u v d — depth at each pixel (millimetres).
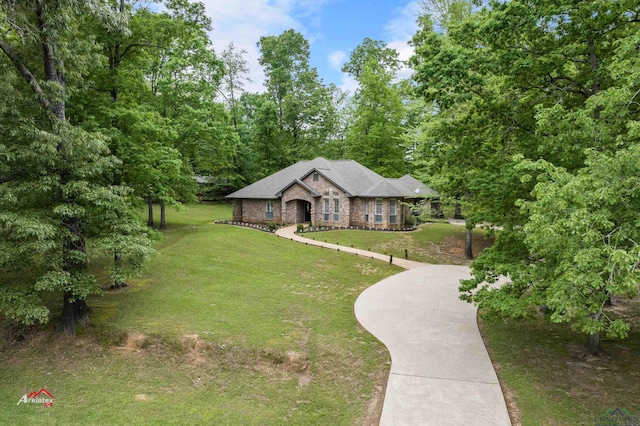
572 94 10789
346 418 7922
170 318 12266
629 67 6500
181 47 20250
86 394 8977
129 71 16281
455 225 33438
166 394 9016
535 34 10383
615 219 6152
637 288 5660
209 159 30859
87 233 12047
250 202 36688
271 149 47875
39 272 11898
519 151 10969
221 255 21234
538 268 8406
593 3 8852
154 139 18062
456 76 10812
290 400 8688
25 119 9781
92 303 13477
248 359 10172
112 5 15141
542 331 11625
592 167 6379
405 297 15023
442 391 8195
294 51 51844
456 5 20969
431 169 21859
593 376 8766
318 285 16875
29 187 9922
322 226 32812
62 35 11180
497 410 7488
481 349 10328
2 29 9883
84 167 10688
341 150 55500
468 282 11102
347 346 10594
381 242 26906
